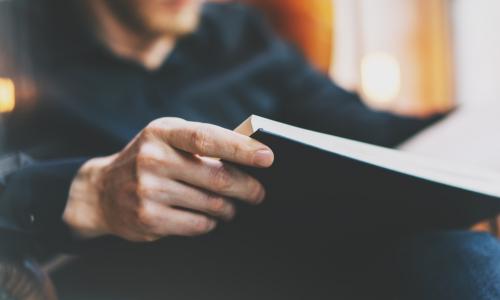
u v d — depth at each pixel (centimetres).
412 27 173
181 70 105
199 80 108
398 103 167
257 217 52
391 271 56
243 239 54
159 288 59
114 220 54
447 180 51
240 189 48
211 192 50
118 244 59
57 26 94
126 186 51
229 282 56
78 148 89
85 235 59
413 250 55
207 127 46
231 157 45
